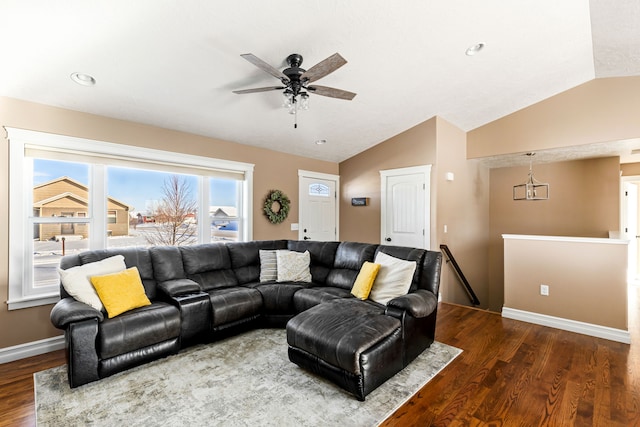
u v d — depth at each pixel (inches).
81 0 73.9
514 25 106.7
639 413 76.6
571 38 117.8
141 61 99.0
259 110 143.6
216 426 72.1
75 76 102.0
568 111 163.9
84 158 123.0
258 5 82.9
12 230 106.7
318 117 159.5
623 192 228.4
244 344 117.0
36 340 111.0
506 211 237.0
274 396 83.7
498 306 239.5
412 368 98.7
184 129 149.5
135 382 90.4
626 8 101.6
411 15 95.6
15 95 105.7
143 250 125.6
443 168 179.9
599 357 106.3
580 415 76.1
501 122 188.4
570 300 132.7
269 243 164.2
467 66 129.0
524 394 84.9
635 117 147.8
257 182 183.8
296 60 104.0
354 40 103.5
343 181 228.8
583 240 129.8
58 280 119.7
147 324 98.8
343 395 84.3
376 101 150.5
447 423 73.4
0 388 87.9
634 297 188.5
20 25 79.0
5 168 105.6
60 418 74.7
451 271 189.2
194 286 120.0
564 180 215.2
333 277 144.1
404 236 189.3
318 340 87.9
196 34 90.1
